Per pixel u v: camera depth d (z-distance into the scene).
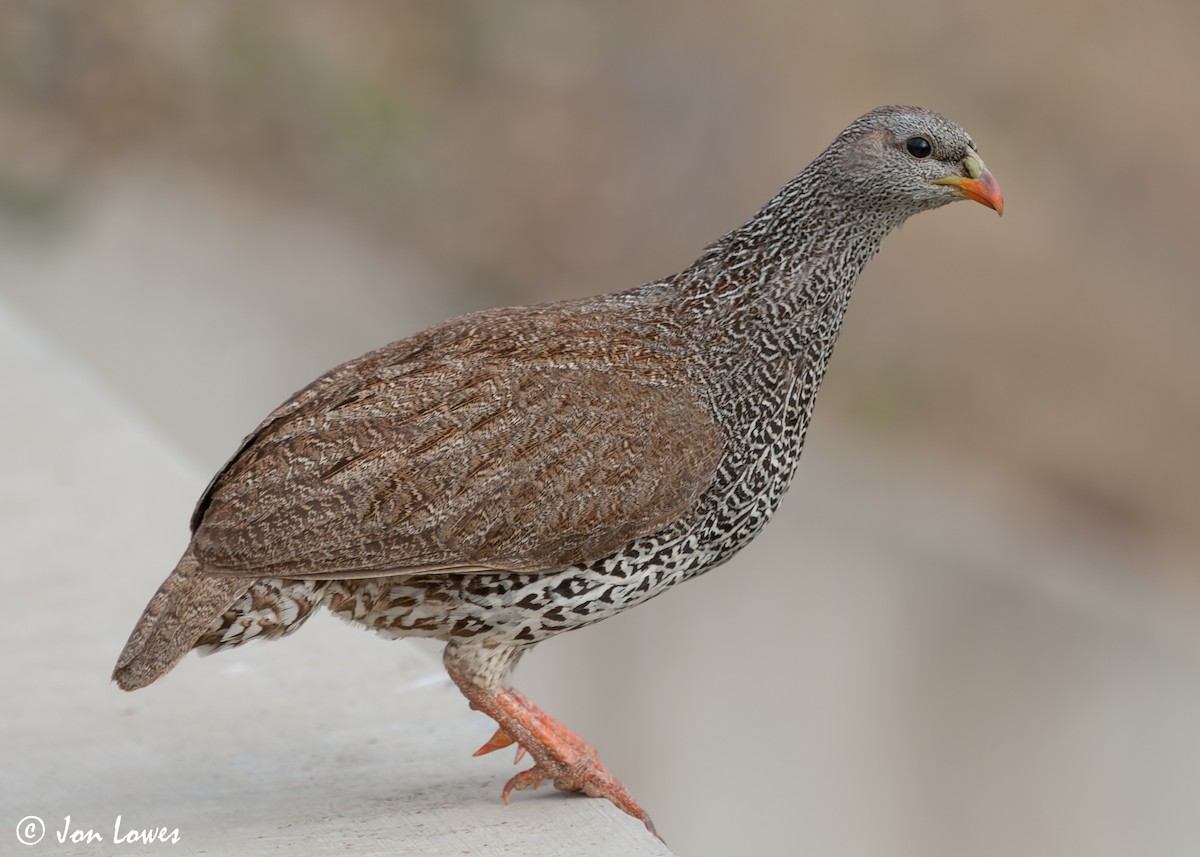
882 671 15.93
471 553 5.80
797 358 6.40
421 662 7.19
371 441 5.78
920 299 21.05
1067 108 22.73
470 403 5.89
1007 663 16.34
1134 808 15.65
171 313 20.83
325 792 6.12
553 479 5.89
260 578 5.66
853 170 6.42
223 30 25.36
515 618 6.02
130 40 25.11
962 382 20.61
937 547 17.05
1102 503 19.52
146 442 9.31
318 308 21.56
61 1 25.06
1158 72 23.00
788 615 15.70
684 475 6.08
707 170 23.11
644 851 5.70
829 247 6.45
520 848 5.72
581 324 6.22
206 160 24.78
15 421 9.49
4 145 24.25
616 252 23.14
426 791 6.15
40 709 6.70
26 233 22.47
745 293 6.36
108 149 24.67
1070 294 21.23
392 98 24.78
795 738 15.33
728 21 24.06
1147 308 21.30
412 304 22.44
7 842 5.72
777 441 6.38
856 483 18.44
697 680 15.12
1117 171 22.27
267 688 6.93
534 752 6.12
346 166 24.39
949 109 22.84
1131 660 16.34
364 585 5.91
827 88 23.23
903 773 15.62
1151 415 20.56
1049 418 20.31
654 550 6.14
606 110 24.00
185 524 8.37
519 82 24.67
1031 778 15.87
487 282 23.28
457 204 23.91
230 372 20.11
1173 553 18.97
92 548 8.09
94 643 7.23
